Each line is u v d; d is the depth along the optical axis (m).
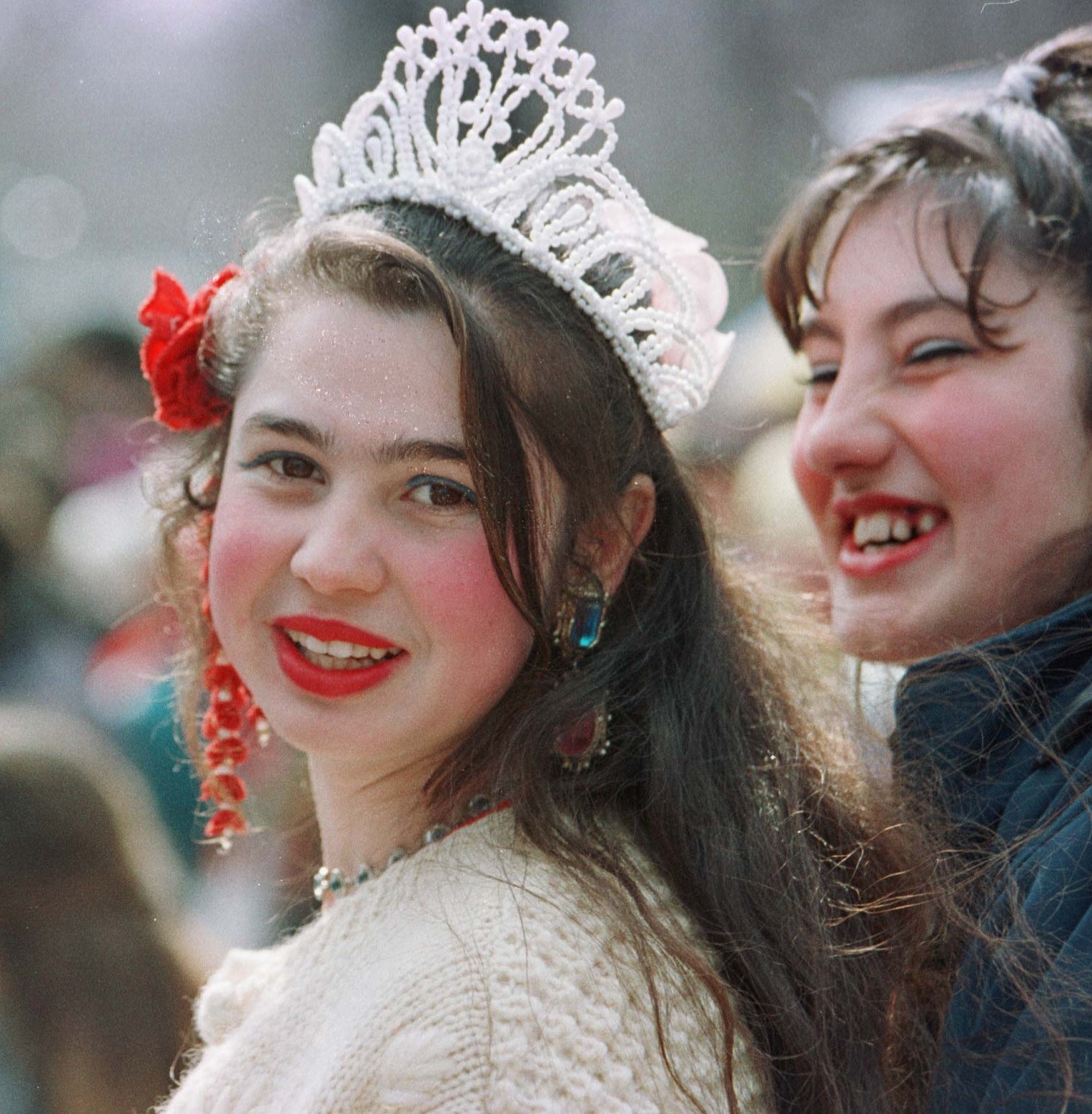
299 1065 1.54
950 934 1.69
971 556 1.92
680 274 1.86
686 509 1.87
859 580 2.02
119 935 2.55
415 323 1.62
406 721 1.65
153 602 2.56
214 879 3.44
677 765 1.75
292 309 1.68
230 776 2.09
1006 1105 1.46
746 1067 1.58
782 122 4.38
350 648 1.67
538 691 1.71
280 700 1.70
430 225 1.71
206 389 1.93
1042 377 1.88
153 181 5.43
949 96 2.18
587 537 1.72
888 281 1.96
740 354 3.96
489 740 1.70
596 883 1.56
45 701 3.53
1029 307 1.89
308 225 1.79
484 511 1.60
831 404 2.01
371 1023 1.45
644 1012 1.49
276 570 1.67
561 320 1.70
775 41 4.39
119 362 4.54
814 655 2.15
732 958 1.66
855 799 1.85
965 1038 1.55
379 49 4.61
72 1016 2.49
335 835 1.82
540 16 4.46
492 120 1.92
